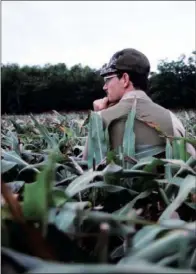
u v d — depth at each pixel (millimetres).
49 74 46219
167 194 1437
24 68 46312
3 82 44594
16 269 749
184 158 1674
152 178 1427
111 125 2143
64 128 2740
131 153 1789
